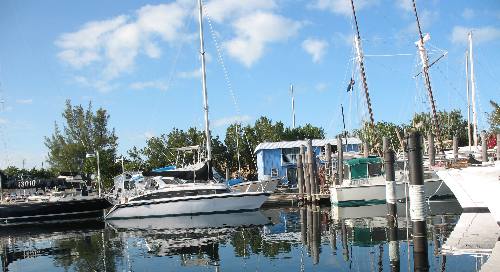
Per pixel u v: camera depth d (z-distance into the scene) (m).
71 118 67.06
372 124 34.62
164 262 15.09
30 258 17.55
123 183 32.06
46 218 31.44
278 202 33.34
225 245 17.73
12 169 62.16
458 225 18.48
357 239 16.95
